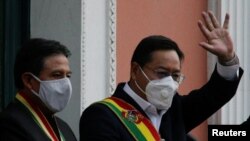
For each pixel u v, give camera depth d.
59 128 7.23
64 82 7.00
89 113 7.22
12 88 10.65
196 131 12.62
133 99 7.36
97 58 10.80
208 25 7.50
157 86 7.25
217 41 7.46
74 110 10.48
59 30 10.65
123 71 11.32
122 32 11.34
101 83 10.84
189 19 12.60
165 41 7.34
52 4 10.71
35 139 6.70
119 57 11.25
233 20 13.02
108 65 10.94
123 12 11.38
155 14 11.96
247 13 13.15
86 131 7.14
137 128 7.22
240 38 13.07
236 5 13.02
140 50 7.35
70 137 7.32
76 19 10.59
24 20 10.79
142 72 7.32
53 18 10.70
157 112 7.42
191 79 12.58
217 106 7.70
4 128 6.66
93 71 10.71
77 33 10.57
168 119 7.50
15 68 7.04
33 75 6.96
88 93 10.60
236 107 12.92
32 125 6.79
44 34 10.70
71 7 10.63
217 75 7.61
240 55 13.05
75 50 10.56
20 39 10.75
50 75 6.98
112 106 7.27
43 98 6.98
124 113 7.26
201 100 7.67
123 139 7.16
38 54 6.98
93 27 10.75
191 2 12.65
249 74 13.11
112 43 10.98
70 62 10.55
